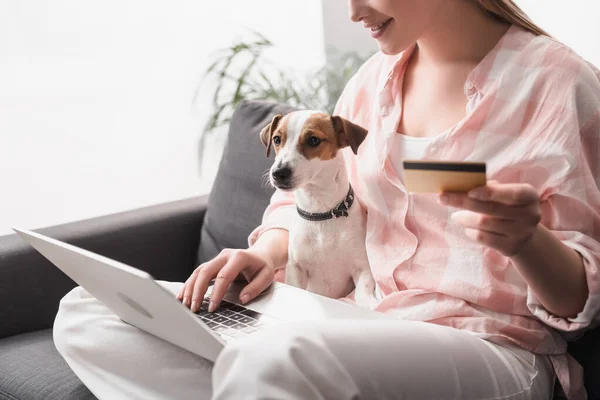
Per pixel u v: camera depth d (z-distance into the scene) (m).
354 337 0.78
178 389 0.97
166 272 1.70
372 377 0.75
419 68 1.19
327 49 3.09
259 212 1.56
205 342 0.83
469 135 1.05
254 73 2.90
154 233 1.67
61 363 1.27
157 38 2.69
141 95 2.68
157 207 1.75
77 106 2.55
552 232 0.97
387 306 1.09
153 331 0.98
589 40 2.05
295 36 3.03
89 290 1.05
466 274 1.02
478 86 1.06
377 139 1.17
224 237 1.62
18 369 1.27
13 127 2.43
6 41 2.38
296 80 2.89
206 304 1.09
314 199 1.19
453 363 0.83
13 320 1.47
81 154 2.57
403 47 1.08
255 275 1.15
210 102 2.82
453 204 0.77
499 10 1.08
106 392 1.01
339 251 1.21
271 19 2.96
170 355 0.98
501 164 1.01
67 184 2.56
